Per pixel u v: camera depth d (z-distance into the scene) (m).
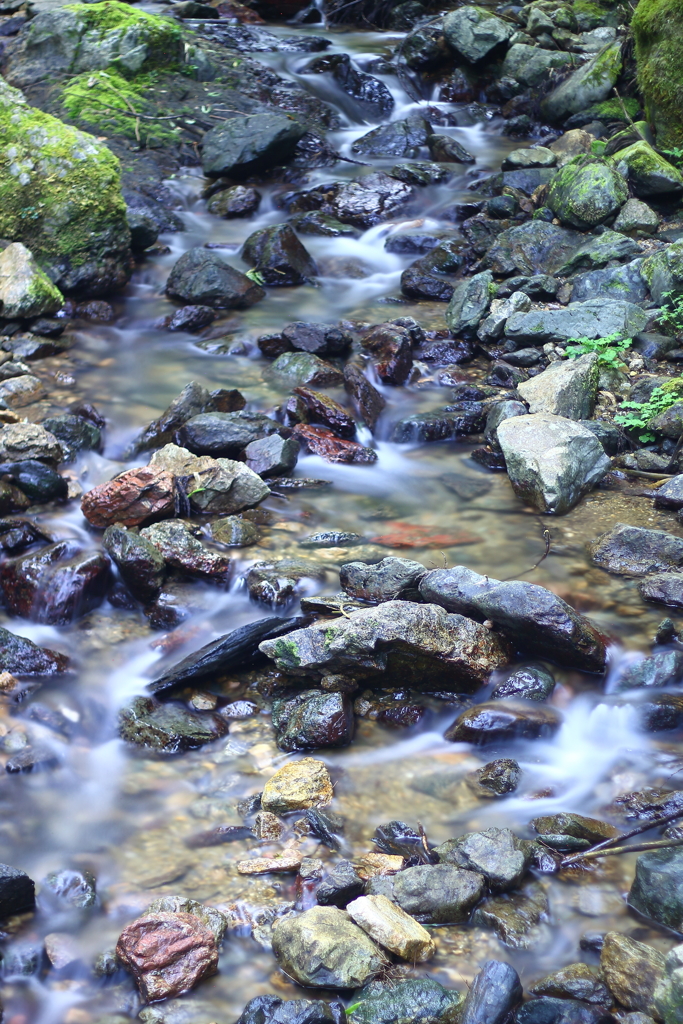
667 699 4.01
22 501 5.35
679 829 3.41
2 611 4.70
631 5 13.84
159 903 3.04
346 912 3.03
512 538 5.24
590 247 8.30
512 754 3.89
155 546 4.83
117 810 3.57
